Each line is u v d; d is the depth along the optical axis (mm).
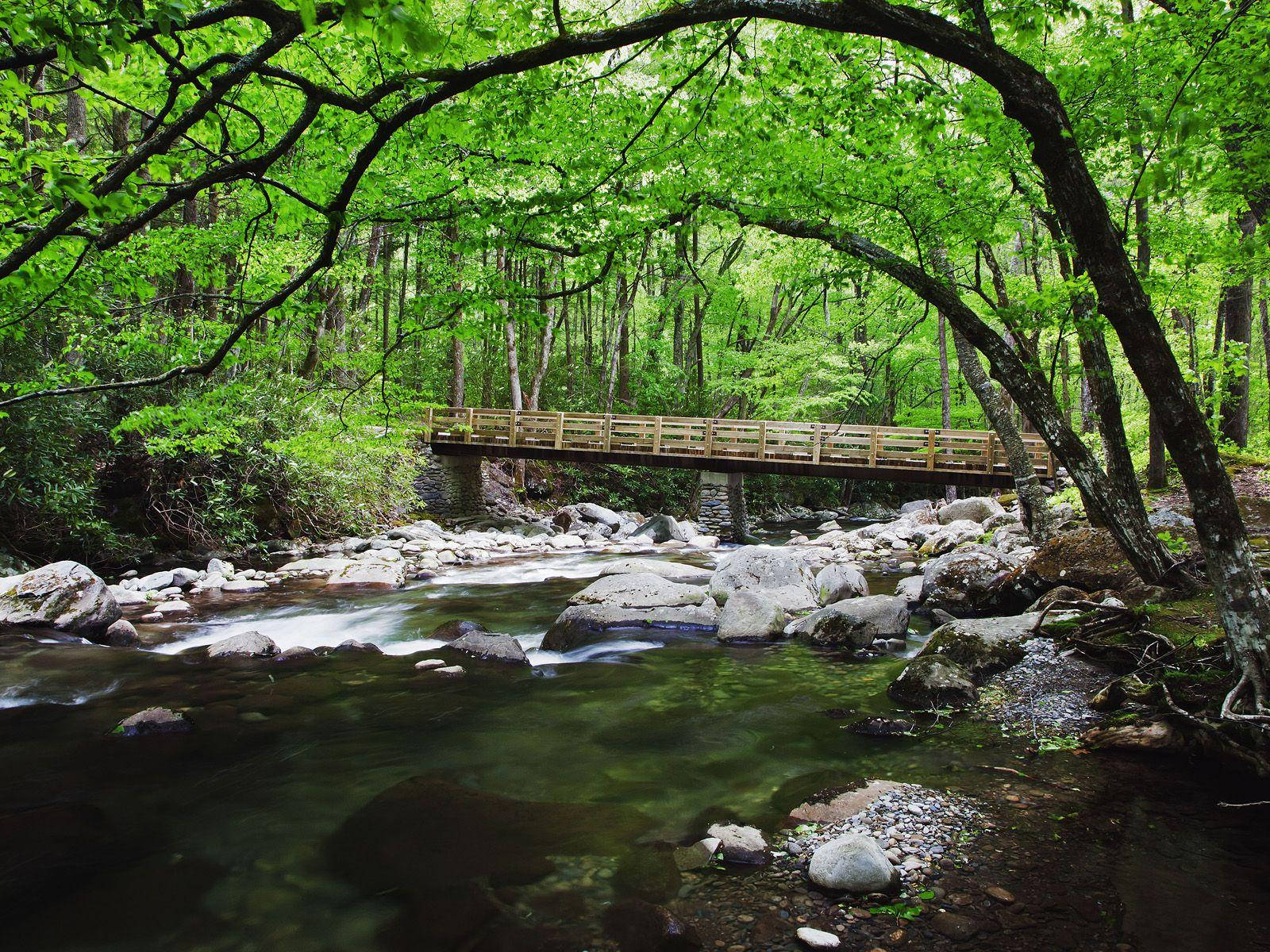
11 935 2646
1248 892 2672
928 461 14609
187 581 10109
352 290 14477
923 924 2541
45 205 2580
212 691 5527
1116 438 5770
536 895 2805
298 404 12523
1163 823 3199
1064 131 3467
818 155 5598
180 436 8570
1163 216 7551
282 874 3041
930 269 7598
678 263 5898
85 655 6238
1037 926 2508
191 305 9031
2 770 4117
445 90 3023
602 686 5641
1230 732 3730
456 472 18422
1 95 3633
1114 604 5535
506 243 5074
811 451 15672
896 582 10367
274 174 5840
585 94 4863
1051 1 3859
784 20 3248
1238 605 3842
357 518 14852
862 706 5012
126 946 2588
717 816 3428
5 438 9219
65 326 9555
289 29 2371
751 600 7562
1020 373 5414
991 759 3967
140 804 3703
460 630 7320
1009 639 5668
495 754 4289
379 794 3781
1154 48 5328
